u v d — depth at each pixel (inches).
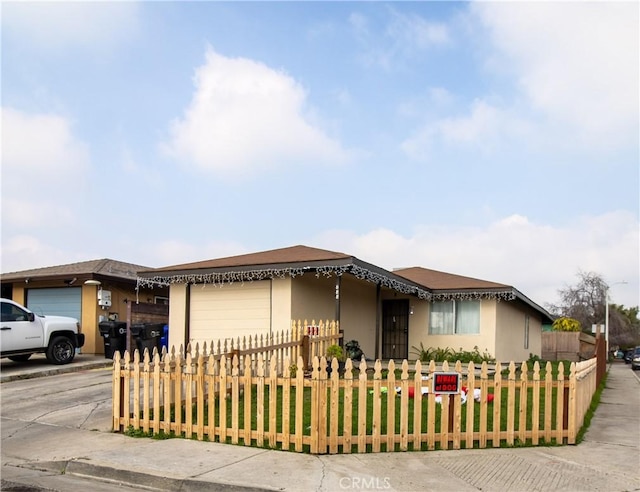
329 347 535.5
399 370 611.2
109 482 275.0
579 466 289.0
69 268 823.1
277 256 644.1
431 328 794.8
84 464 287.4
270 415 316.2
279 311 601.9
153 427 348.2
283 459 292.8
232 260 653.9
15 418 399.2
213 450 310.7
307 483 257.1
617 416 448.1
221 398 330.3
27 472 288.7
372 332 791.7
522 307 954.7
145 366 352.2
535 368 335.0
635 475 276.1
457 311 784.3
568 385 338.0
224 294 637.3
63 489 261.1
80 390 499.2
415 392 316.5
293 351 500.4
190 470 274.7
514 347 885.8
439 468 281.4
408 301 810.8
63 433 359.3
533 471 279.4
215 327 637.9
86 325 778.2
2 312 605.0
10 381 555.5
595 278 2204.7
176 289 664.4
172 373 348.8
